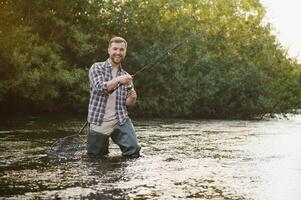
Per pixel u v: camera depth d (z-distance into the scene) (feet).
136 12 68.64
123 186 13.52
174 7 72.59
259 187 13.83
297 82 82.48
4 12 53.47
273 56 84.33
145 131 33.76
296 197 12.54
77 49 58.80
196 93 67.10
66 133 29.73
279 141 28.14
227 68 76.84
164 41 69.36
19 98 56.03
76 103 58.44
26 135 28.09
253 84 72.69
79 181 14.16
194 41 71.56
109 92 19.69
